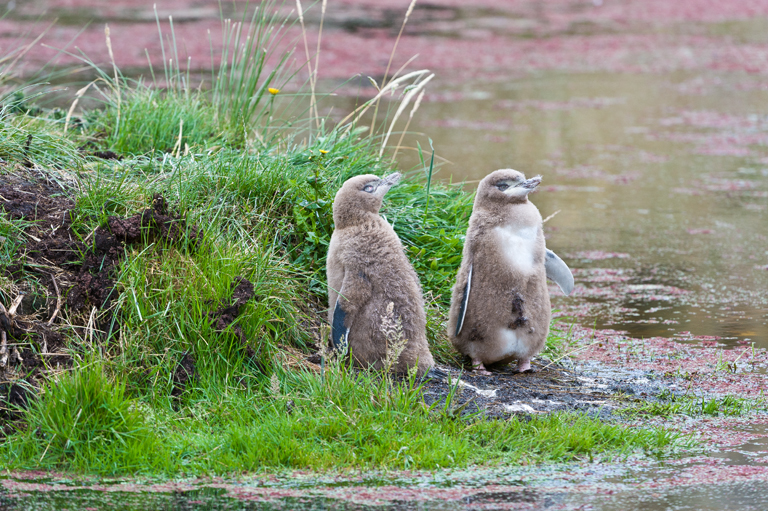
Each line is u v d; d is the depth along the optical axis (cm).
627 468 1379
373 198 1741
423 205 2338
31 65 5672
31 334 1579
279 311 1798
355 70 6338
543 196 3728
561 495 1267
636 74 7031
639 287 2575
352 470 1345
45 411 1407
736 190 3838
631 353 2036
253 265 1806
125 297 1648
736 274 2692
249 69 2928
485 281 1792
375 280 1689
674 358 1998
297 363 1722
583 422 1542
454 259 2184
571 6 11194
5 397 1473
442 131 4912
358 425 1442
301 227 2044
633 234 3178
